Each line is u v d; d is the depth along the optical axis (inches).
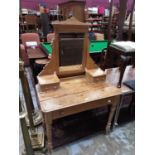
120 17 86.1
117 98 57.1
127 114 79.8
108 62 76.1
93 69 64.4
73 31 52.5
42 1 229.5
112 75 74.2
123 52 59.6
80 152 58.7
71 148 60.1
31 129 59.5
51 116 46.4
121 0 82.3
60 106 46.2
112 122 68.9
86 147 61.1
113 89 58.6
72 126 70.4
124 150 60.5
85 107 51.4
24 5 219.5
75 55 57.9
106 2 280.8
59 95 51.6
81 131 67.8
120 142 64.1
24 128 44.6
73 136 64.8
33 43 131.4
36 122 69.2
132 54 59.6
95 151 59.6
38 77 55.0
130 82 66.1
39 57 102.1
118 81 66.4
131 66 85.6
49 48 110.9
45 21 195.6
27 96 51.8
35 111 75.9
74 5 125.7
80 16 129.5
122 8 83.8
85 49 58.8
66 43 53.6
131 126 72.9
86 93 53.9
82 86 58.1
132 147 61.8
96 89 57.1
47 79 54.2
